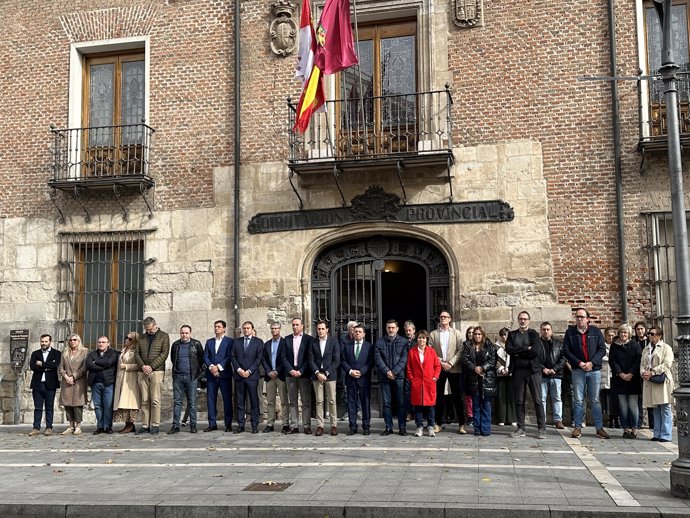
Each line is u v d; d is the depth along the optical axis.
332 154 14.26
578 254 13.31
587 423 12.83
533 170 13.63
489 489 7.48
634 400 11.30
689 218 13.01
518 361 11.49
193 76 15.27
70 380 12.75
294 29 14.91
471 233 13.75
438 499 7.07
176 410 12.65
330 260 14.63
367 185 14.21
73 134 15.64
